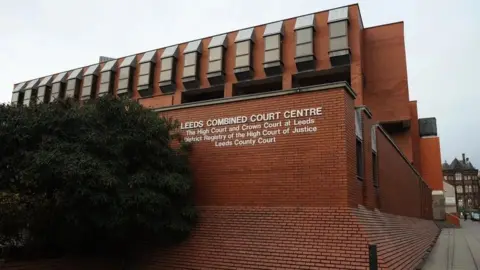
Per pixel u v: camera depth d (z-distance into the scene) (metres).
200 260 10.77
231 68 30.19
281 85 29.59
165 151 10.94
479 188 120.50
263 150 11.27
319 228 9.81
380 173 13.87
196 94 32.41
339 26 26.75
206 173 12.01
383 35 28.81
